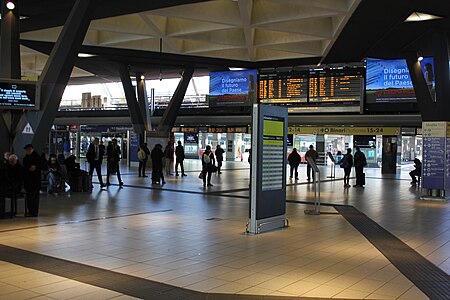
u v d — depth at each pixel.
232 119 30.44
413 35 16.55
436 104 16.31
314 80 26.11
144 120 30.25
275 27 18.12
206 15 17.59
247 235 8.96
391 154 29.81
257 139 9.16
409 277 6.11
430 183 16.19
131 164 31.44
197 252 7.44
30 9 16.53
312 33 18.28
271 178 9.61
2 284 5.49
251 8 17.66
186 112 32.53
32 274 5.94
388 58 21.73
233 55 24.91
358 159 20.70
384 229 9.89
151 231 9.17
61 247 7.58
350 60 22.77
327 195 16.84
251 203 9.24
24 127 13.48
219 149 26.45
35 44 22.11
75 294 5.14
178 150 23.98
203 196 15.55
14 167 10.64
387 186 21.25
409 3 13.08
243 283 5.75
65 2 15.73
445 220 11.30
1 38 13.44
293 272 6.31
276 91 26.92
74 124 37.78
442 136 16.14
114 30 19.47
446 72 15.99
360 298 5.20
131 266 6.47
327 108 25.94
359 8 13.81
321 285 5.70
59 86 13.45
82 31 13.30
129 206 12.78
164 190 17.23
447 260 7.12
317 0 14.27
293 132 28.92
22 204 12.76
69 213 11.32
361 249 7.85
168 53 24.19
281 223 10.00
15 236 8.43
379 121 26.47
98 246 7.71
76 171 16.11
